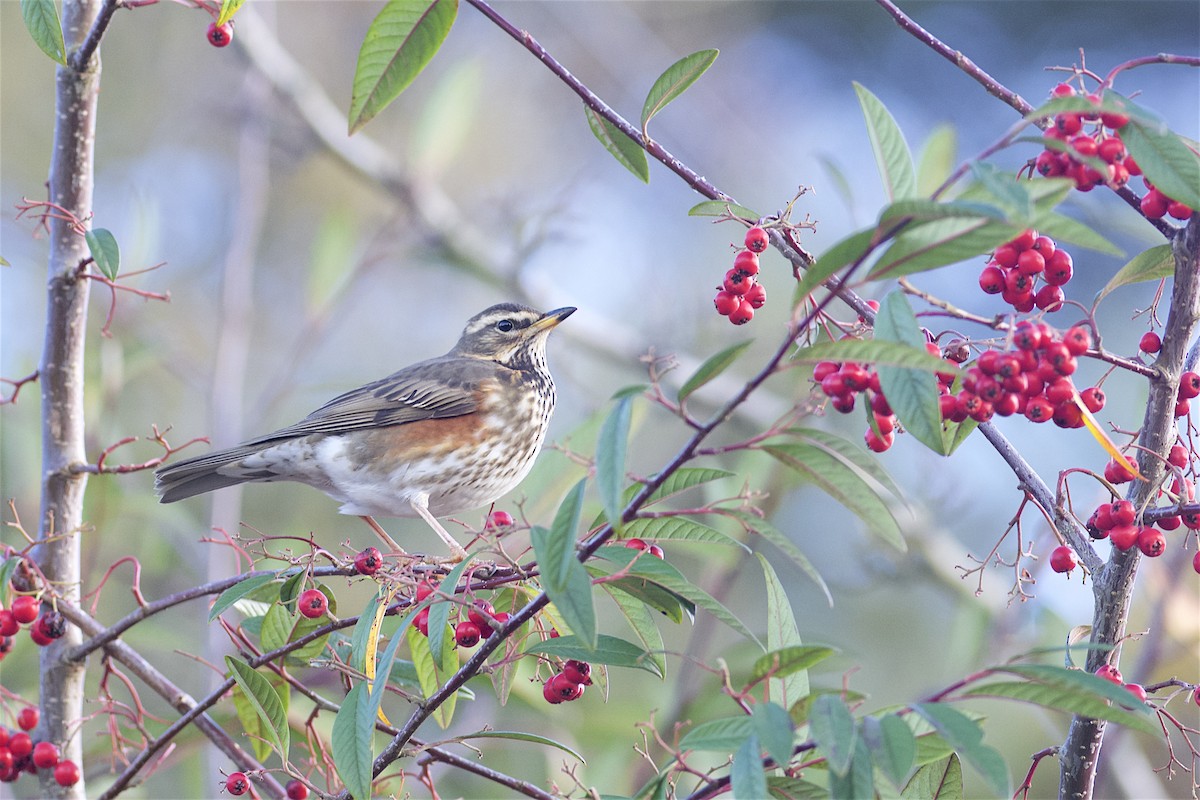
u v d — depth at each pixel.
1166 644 11.30
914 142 28.16
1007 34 28.81
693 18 27.58
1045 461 18.92
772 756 5.20
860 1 28.78
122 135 22.88
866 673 17.45
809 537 18.16
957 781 6.82
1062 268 6.73
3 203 21.77
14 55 22.42
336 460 12.18
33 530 13.41
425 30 7.50
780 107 28.12
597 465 5.14
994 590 14.88
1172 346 6.77
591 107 7.71
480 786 12.23
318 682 10.46
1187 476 7.10
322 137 18.39
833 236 23.86
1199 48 27.83
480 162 24.61
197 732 9.94
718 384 18.45
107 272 8.13
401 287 23.12
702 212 7.61
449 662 7.89
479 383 12.77
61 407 9.26
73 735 9.01
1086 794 7.03
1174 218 6.95
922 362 5.12
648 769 11.16
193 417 18.95
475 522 17.27
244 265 14.38
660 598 7.21
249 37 17.97
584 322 18.98
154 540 13.87
